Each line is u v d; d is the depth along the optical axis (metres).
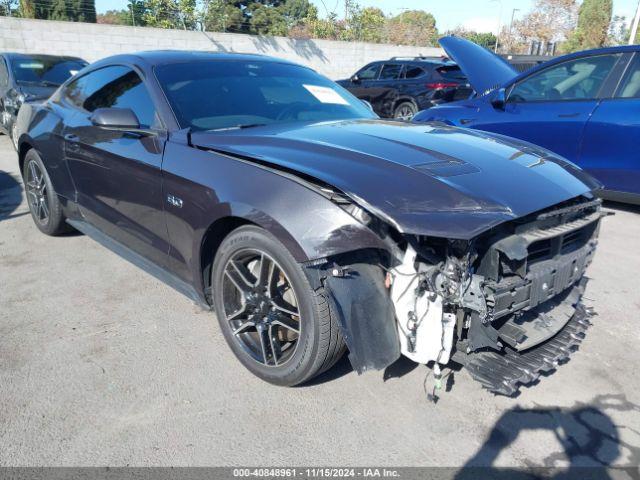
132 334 2.96
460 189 2.13
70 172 3.79
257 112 3.19
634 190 5.08
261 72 3.59
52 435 2.17
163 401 2.39
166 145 2.83
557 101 5.45
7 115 8.22
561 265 2.34
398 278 2.14
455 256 2.05
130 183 3.07
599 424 2.27
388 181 2.13
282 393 2.45
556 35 41.34
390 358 2.15
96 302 3.36
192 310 3.26
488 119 5.89
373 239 2.06
